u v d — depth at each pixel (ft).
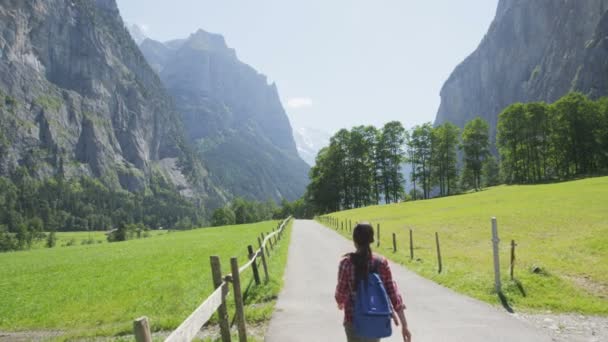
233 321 36.09
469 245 84.12
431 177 360.69
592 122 310.04
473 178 349.41
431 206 215.51
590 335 29.81
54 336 40.65
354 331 16.63
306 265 67.62
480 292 43.19
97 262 113.91
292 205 552.82
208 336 33.09
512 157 337.52
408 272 58.08
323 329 32.58
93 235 609.42
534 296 40.60
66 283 77.05
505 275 47.52
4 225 602.44
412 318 34.78
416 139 363.35
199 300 48.52
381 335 16.20
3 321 47.96
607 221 93.91
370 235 17.80
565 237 79.66
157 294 55.88
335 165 378.94
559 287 43.16
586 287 44.14
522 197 189.57
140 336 12.87
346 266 17.46
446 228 117.80
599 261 55.57
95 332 38.42
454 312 36.50
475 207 174.81
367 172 373.81
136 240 246.06
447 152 354.54
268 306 39.83
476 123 344.08
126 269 90.48
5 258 165.27
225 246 123.75
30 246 479.00
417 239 99.35
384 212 212.64
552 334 30.12
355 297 16.85
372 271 17.31
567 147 315.99
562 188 205.16
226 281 27.30
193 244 145.89
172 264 91.09
